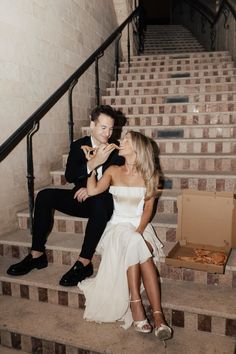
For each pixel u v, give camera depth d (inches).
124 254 74.7
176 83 212.5
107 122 89.1
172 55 259.3
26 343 77.6
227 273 81.0
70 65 157.9
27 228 112.3
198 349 68.2
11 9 106.7
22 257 101.0
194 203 90.4
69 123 137.5
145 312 74.6
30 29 118.6
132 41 277.4
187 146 138.6
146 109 178.2
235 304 74.0
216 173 118.4
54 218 107.2
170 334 67.6
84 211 95.5
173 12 553.3
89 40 187.2
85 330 75.3
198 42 389.1
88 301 77.9
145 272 75.0
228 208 86.9
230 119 157.0
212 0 320.5
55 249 95.4
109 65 227.1
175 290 81.0
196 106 171.9
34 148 123.9
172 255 85.0
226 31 266.8
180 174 117.3
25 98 115.7
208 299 76.4
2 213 106.0
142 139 83.0
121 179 84.8
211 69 221.1
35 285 86.8
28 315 81.7
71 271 85.3
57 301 86.2
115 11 247.6
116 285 75.3
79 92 169.8
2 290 92.0
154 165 84.0
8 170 107.9
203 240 90.9
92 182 85.8
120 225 81.4
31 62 119.6
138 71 240.5
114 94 211.9
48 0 133.1
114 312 75.3
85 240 85.4
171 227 96.1
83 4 176.1
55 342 73.9
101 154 83.9
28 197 115.6
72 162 95.7
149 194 83.0
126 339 71.8
